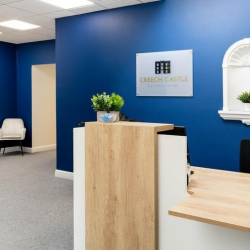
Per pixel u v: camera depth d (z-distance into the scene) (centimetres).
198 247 161
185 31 334
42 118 648
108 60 391
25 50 618
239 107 312
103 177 183
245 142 224
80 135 195
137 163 169
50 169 489
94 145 185
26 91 627
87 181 189
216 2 314
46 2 362
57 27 431
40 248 232
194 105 333
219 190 166
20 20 439
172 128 179
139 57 365
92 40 402
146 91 363
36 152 635
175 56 341
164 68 348
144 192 168
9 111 626
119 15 378
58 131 440
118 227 179
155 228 167
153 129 163
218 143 322
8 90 621
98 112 192
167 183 165
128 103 378
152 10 354
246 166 221
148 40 359
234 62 310
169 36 344
